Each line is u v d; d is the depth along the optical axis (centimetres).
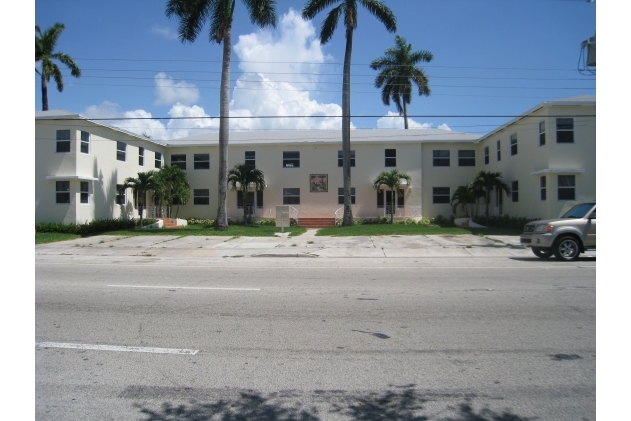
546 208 2236
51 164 2325
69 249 1791
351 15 2584
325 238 2136
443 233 2278
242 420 375
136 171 2908
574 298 816
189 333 605
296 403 404
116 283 989
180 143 3284
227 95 2416
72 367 484
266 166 3244
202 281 1019
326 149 3212
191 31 2331
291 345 557
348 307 752
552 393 423
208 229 2511
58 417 378
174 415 382
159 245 1897
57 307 751
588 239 1355
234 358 512
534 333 604
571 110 2209
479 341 572
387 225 2791
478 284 968
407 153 3180
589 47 1282
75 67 3519
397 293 870
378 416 381
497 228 2589
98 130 2505
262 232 2375
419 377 460
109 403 404
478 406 399
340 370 478
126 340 575
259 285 964
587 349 540
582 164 2211
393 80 4294
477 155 3203
